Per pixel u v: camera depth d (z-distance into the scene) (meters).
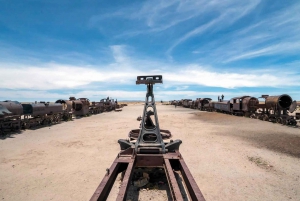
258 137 12.59
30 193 5.21
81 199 4.91
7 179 6.09
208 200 4.86
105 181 3.66
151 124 7.32
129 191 5.28
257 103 24.47
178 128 16.70
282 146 10.18
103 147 9.98
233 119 23.62
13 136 13.04
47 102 20.34
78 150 9.41
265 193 5.21
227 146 10.18
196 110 45.91
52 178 6.16
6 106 14.54
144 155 5.24
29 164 7.43
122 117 27.45
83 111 28.97
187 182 3.99
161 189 5.38
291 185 5.68
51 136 13.02
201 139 11.98
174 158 5.02
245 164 7.43
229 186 5.61
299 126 17.27
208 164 7.43
